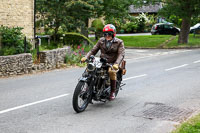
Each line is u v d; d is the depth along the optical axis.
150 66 14.29
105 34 6.98
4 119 6.01
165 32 41.66
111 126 5.70
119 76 7.65
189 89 9.14
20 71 11.88
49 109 6.77
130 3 28.05
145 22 49.66
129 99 7.86
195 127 5.33
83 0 21.36
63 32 20.62
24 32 17.12
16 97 7.88
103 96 6.93
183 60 16.56
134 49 24.94
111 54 7.11
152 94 8.45
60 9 20.98
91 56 6.75
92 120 6.04
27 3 17.22
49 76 11.45
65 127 5.59
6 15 16.08
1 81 10.30
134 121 6.00
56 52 13.85
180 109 6.92
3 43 14.18
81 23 21.73
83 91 6.60
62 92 8.54
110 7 27.45
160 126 5.70
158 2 27.48
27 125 5.66
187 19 25.61
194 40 29.97
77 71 12.87
